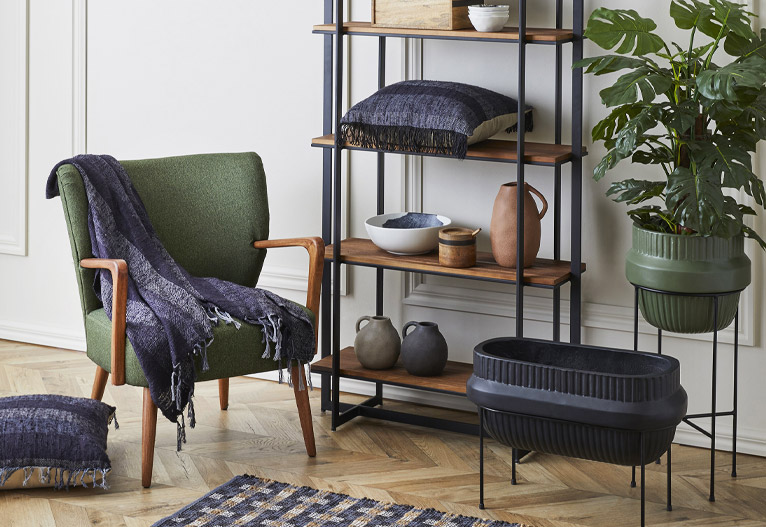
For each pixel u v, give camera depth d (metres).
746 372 3.19
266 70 3.69
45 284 4.19
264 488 2.92
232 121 3.79
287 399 3.66
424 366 3.26
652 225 2.92
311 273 3.18
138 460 3.14
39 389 3.72
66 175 3.07
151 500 2.87
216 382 3.80
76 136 4.02
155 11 3.82
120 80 3.93
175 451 3.20
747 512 2.83
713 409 2.91
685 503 2.88
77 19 3.94
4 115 4.11
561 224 3.35
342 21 3.22
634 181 2.92
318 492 2.90
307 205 3.72
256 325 3.00
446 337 3.56
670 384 2.57
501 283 3.45
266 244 3.31
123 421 3.43
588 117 3.23
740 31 2.71
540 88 3.27
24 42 4.02
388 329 3.34
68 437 2.89
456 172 3.44
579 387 2.58
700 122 2.78
